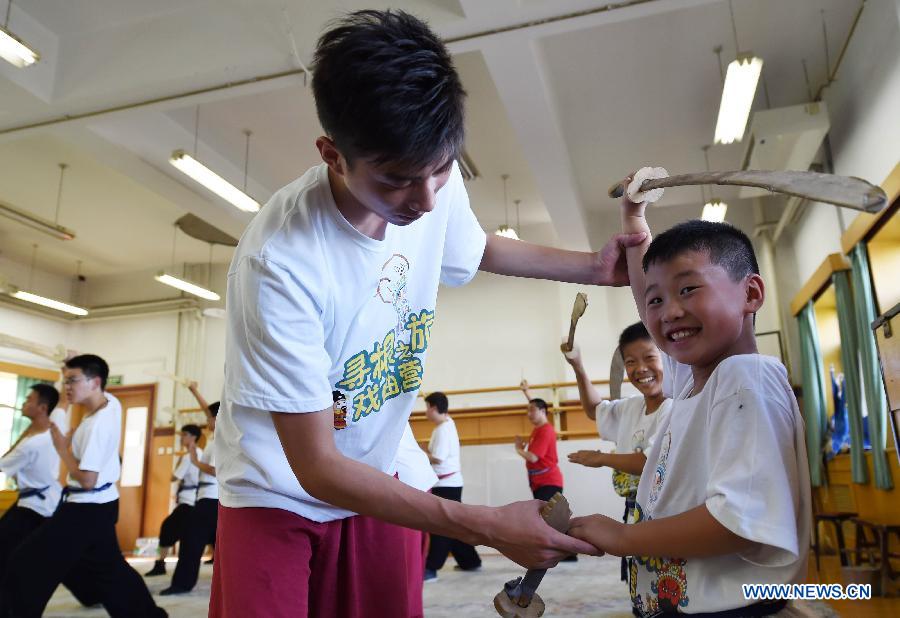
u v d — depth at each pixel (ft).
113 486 11.02
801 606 3.44
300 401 3.36
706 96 20.48
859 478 17.52
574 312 4.91
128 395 34.91
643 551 3.10
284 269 3.46
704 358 3.42
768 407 3.00
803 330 23.35
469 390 28.86
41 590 10.05
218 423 4.15
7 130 17.54
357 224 3.76
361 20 3.10
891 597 12.57
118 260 34.53
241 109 20.40
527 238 30.50
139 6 15.61
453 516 3.28
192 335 34.40
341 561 4.18
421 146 2.85
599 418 8.66
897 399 9.34
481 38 14.12
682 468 3.34
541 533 3.22
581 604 12.47
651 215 28.89
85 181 25.98
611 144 23.18
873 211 2.34
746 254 3.48
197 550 15.99
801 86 20.06
